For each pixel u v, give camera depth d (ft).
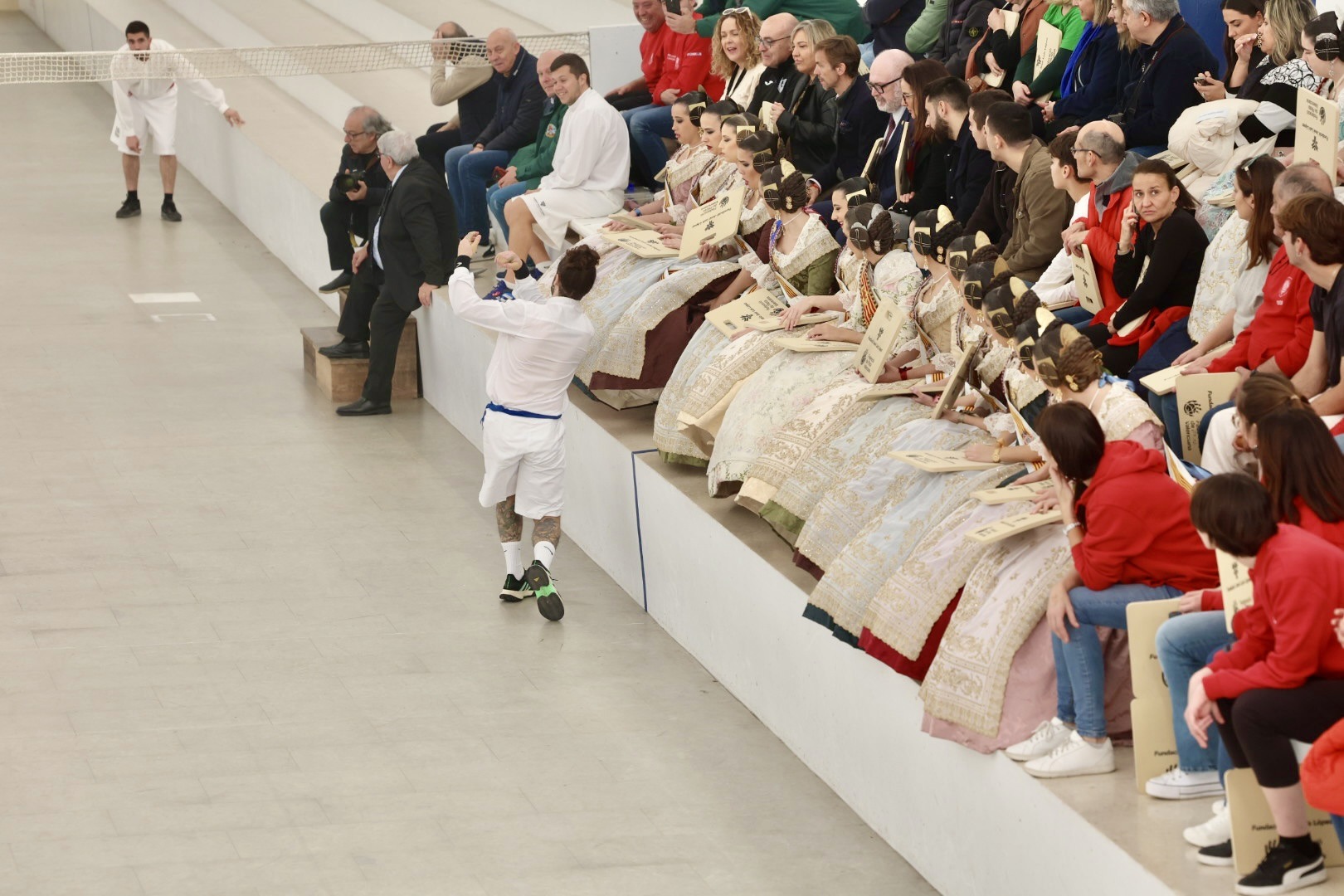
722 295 90.94
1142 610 51.62
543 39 130.31
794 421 73.92
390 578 89.40
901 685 61.82
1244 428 50.60
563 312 83.15
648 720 74.13
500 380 84.33
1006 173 83.97
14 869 60.70
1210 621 50.31
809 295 82.58
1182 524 52.85
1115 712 55.67
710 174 98.89
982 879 57.52
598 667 79.61
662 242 99.86
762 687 73.92
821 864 62.44
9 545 92.73
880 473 67.26
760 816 66.03
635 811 66.03
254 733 71.77
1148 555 52.90
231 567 90.38
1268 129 74.13
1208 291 67.51
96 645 80.33
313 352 123.75
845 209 77.46
